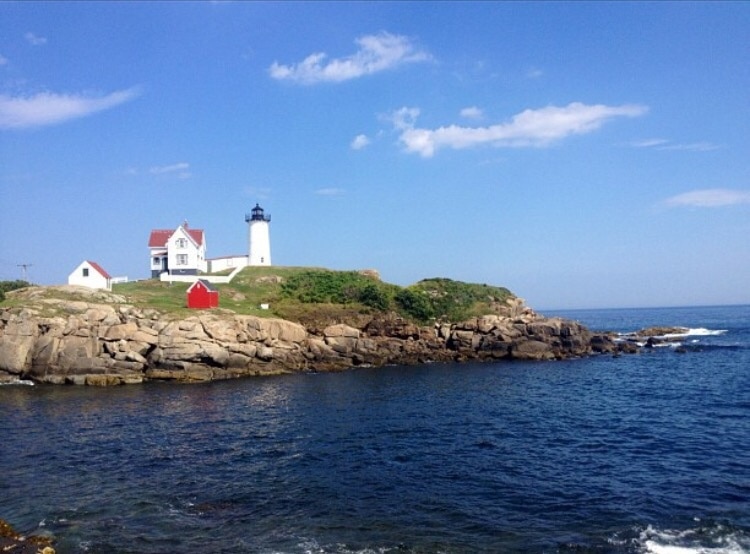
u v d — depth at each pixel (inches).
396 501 935.7
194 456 1206.3
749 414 1550.2
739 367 2591.0
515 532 813.9
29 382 2283.5
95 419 1588.3
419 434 1381.6
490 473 1074.7
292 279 3521.2
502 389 2059.5
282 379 2391.7
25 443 1321.4
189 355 2377.0
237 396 1962.4
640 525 828.0
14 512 895.1
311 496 960.9
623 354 3250.5
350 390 2073.1
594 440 1311.5
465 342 3026.6
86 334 2316.7
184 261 3558.1
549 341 3132.4
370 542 784.9
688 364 2748.5
